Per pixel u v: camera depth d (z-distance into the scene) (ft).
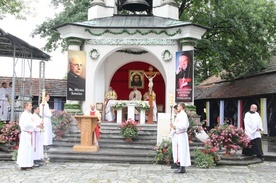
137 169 34.55
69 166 35.60
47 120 41.11
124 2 53.98
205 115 96.22
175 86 49.47
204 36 73.41
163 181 29.12
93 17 54.85
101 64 53.26
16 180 28.78
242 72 76.07
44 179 29.25
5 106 54.13
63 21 67.62
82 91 50.11
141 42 51.03
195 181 29.37
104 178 29.94
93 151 39.65
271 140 64.28
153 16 54.44
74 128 46.44
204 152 38.17
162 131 41.06
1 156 38.88
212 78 105.81
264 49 70.95
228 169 35.96
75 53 50.03
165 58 50.62
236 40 71.97
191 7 75.15
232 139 39.81
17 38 47.19
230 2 67.31
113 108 52.47
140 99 58.39
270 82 68.90
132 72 64.34
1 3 63.67
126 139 43.27
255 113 42.45
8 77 76.79
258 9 70.59
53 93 78.64
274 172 34.71
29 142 33.65
